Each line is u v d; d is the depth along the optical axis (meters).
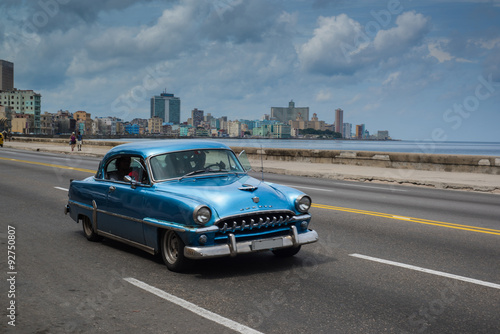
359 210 10.49
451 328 3.98
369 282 5.23
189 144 6.68
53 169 20.73
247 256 6.36
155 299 4.66
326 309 4.40
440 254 6.54
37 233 7.81
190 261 5.45
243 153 7.05
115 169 6.93
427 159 20.95
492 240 7.50
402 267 5.85
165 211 5.55
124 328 3.95
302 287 5.04
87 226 7.35
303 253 6.56
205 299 4.66
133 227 6.13
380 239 7.48
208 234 5.21
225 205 5.40
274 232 5.67
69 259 6.18
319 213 10.02
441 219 9.48
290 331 3.89
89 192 7.12
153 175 6.08
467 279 5.37
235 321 4.10
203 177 6.23
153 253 5.89
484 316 4.26
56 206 10.59
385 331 3.91
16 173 18.67
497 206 11.70
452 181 16.39
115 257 6.29
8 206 10.56
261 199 5.66
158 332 3.87
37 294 4.80
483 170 19.41
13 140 65.62
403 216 9.76
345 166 23.34
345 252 6.62
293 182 17.12
